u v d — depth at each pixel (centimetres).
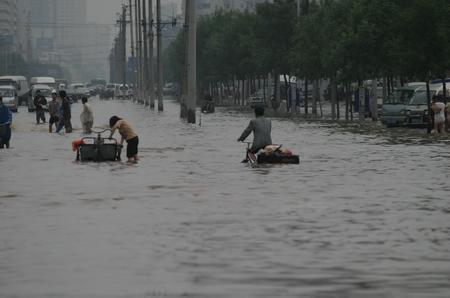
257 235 2578
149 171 4603
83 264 2170
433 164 4925
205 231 2647
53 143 6931
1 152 6031
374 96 10644
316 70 12012
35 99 10438
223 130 8900
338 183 3966
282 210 3094
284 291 1894
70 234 2603
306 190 3697
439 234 2592
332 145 6512
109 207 3191
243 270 2100
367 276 2039
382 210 3091
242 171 4566
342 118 11938
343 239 2511
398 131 8438
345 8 11312
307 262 2192
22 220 2884
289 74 14775
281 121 10900
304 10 13512
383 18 10031
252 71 17788
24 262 2197
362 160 5203
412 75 8869
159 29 15688
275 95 15275
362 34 10062
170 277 2027
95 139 5394
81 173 4516
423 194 3550
